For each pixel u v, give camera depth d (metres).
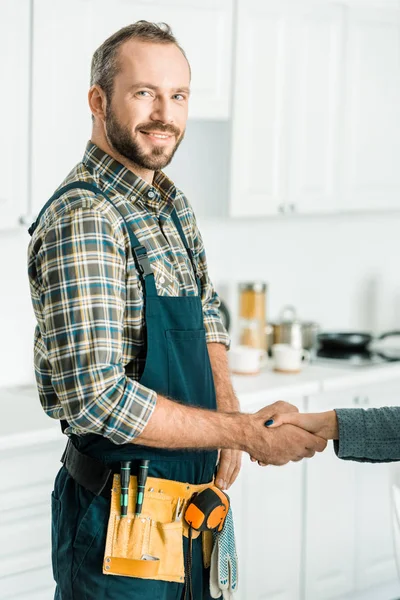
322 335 4.88
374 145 4.70
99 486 2.33
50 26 3.52
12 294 4.01
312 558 4.22
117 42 2.36
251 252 4.81
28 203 3.57
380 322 5.43
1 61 3.42
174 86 2.35
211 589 2.47
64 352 2.18
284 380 4.16
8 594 3.36
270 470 4.04
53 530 2.50
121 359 2.29
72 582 2.37
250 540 4.01
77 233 2.18
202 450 2.41
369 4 4.57
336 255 5.19
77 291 2.17
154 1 3.79
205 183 4.27
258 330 4.58
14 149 3.50
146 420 2.20
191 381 2.39
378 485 4.40
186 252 2.53
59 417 2.41
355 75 4.56
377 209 4.77
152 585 2.33
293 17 4.28
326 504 4.24
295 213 4.44
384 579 4.48
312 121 4.43
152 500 2.34
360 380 4.32
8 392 3.92
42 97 3.53
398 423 2.48
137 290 2.30
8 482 3.32
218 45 4.04
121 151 2.37
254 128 4.22
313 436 2.46
